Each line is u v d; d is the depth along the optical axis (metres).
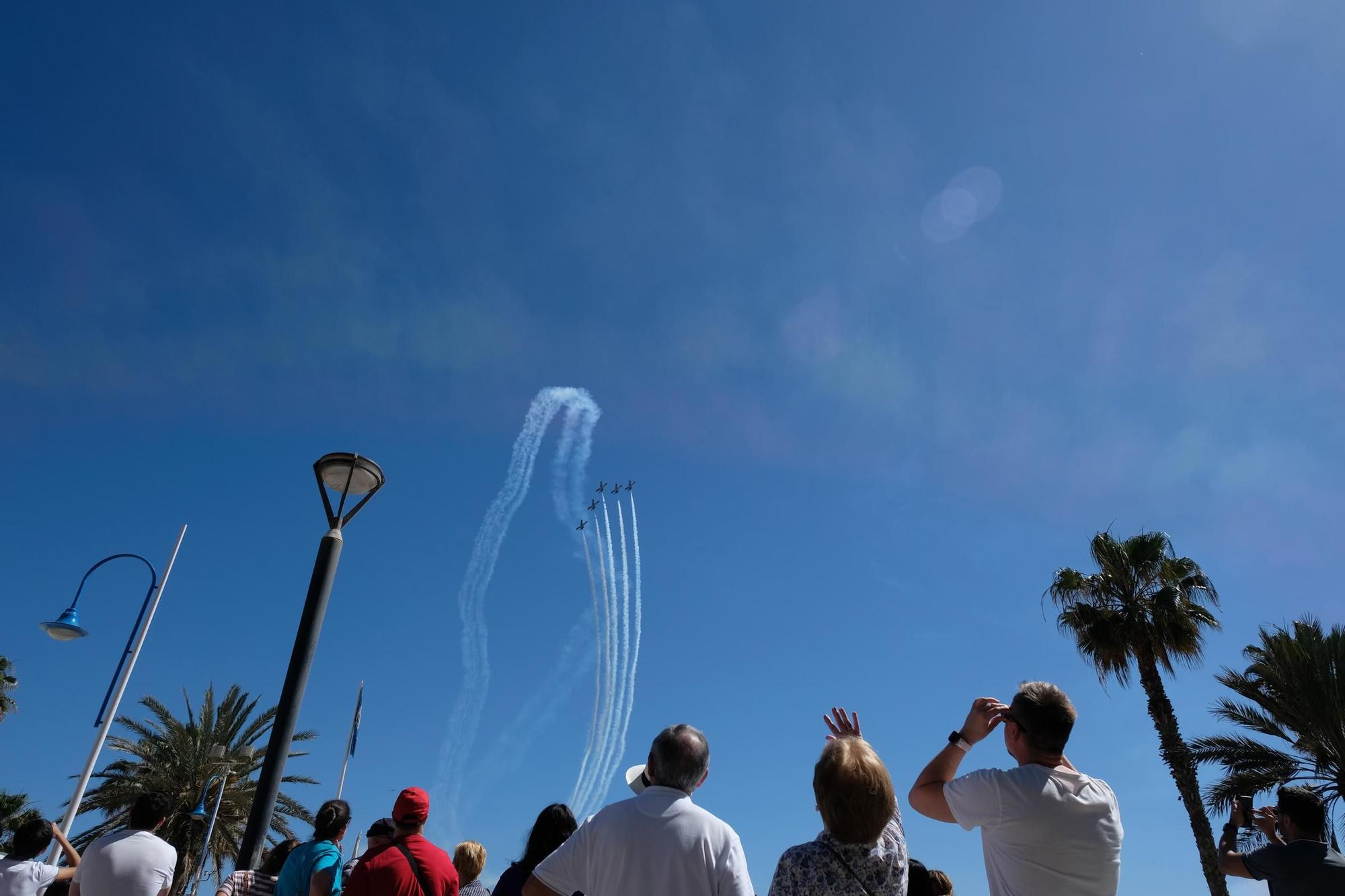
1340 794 23.23
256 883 7.79
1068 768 4.24
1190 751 25.89
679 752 4.61
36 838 7.63
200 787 34.44
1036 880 3.85
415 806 6.40
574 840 4.48
